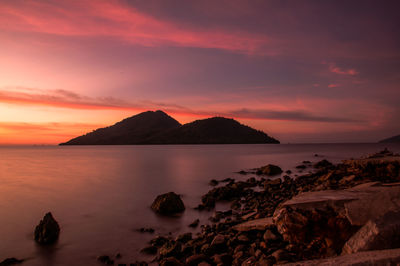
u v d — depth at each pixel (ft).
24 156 369.09
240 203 57.00
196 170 140.56
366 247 16.06
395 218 16.70
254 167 156.35
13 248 35.88
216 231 35.78
